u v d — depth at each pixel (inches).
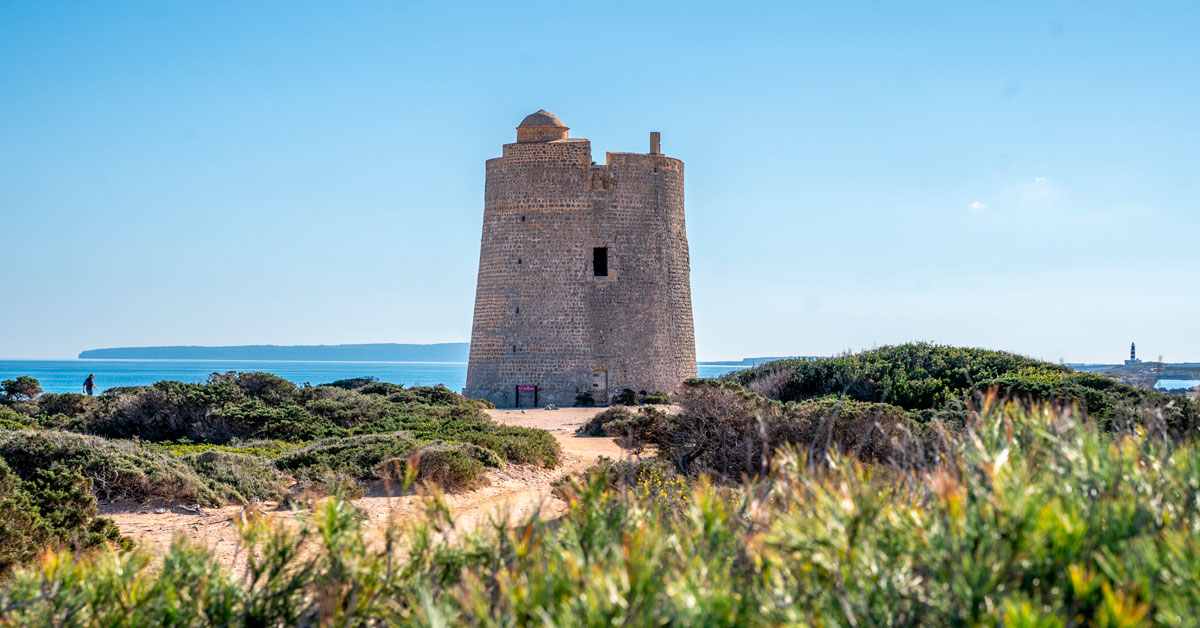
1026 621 202.8
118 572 328.5
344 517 332.5
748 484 322.7
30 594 313.0
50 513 594.6
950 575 232.4
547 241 2226.9
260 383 1748.3
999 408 338.3
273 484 855.1
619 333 2230.6
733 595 247.6
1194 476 271.4
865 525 259.4
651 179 2299.5
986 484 271.3
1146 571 222.2
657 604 241.4
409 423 1430.9
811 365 1648.6
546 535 301.4
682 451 933.2
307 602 323.9
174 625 306.0
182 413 1432.1
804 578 250.8
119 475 785.6
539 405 2191.2
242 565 508.7
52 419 1448.1
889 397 1375.5
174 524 716.7
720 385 1007.0
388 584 309.4
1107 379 1095.6
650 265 2281.0
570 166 2235.5
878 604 237.8
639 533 273.9
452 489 879.1
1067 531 232.1
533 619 239.5
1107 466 280.2
